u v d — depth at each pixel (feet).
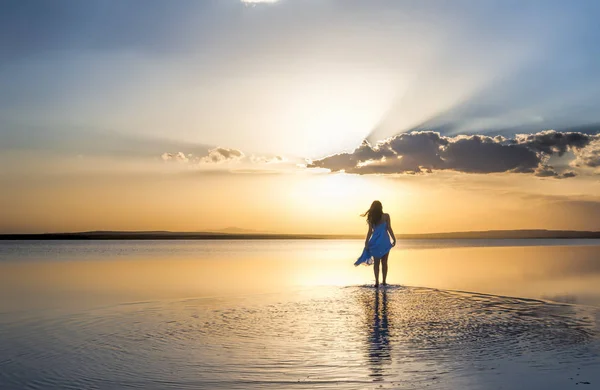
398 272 65.46
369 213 45.65
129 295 42.45
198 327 27.53
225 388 17.88
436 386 17.98
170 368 20.15
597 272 65.05
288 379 18.75
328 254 134.00
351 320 29.07
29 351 22.93
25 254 134.92
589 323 28.17
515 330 26.43
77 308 34.91
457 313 31.12
